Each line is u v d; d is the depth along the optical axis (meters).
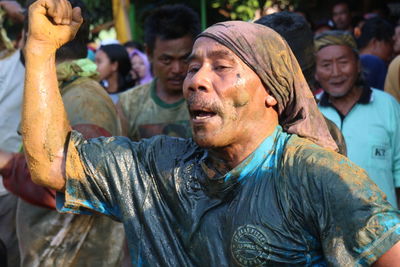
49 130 4.08
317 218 3.54
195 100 3.80
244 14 16.52
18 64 8.02
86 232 6.14
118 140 4.25
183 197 3.95
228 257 3.74
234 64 3.78
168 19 7.41
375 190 3.47
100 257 6.20
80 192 4.17
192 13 7.52
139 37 18.11
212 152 3.92
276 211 3.64
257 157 3.81
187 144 4.16
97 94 6.27
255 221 3.66
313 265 3.66
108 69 12.54
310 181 3.58
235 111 3.79
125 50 12.72
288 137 3.88
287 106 3.98
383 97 8.10
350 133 7.98
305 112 3.95
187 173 3.99
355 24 15.63
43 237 6.14
